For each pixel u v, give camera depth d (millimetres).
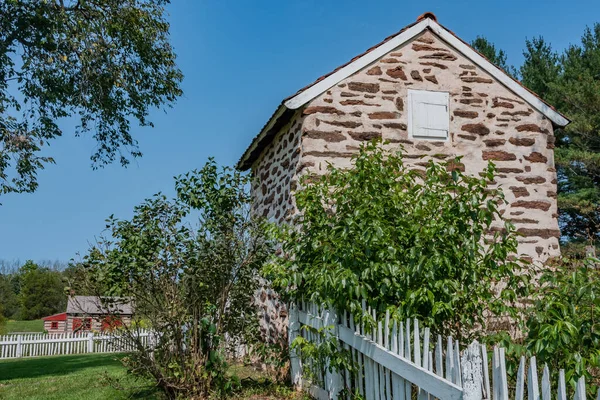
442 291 4715
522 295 5086
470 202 5070
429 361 3689
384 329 4434
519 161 8578
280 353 7004
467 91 8594
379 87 8242
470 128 8492
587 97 17875
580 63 20141
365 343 4672
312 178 7570
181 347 6430
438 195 5348
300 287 6176
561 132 18828
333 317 5418
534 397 2738
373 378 4633
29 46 13859
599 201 17688
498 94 8719
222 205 7078
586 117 18219
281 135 9016
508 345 3912
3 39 13578
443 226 4992
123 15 14680
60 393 7504
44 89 14836
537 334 3818
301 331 6594
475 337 4957
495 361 3033
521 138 8664
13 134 13562
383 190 5629
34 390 7988
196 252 6723
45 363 12969
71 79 14766
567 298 4152
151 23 15547
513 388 3977
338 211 5816
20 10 13078
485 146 8500
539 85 20406
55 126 15641
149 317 6305
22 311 36250
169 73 16750
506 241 5129
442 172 5547
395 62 8398
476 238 5047
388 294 5000
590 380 3787
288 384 6934
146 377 6652
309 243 5855
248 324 7191
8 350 17656
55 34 13289
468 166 8352
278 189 8961
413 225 4973
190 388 6344
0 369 11781
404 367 3904
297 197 6125
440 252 4883
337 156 7836
